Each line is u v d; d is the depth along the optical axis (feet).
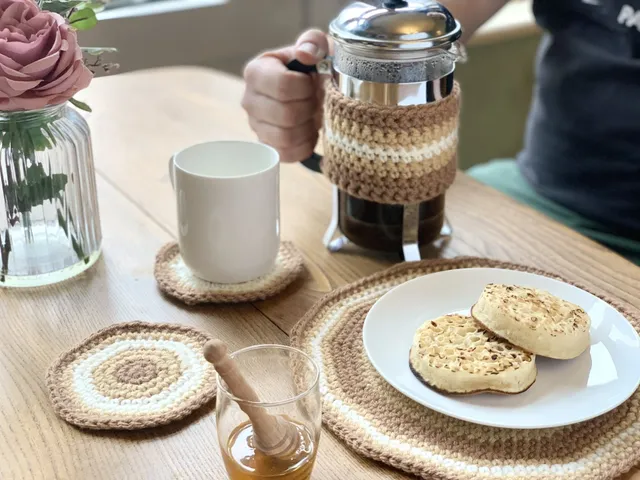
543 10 3.93
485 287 2.18
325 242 2.79
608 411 1.87
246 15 5.59
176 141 3.65
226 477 1.73
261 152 2.60
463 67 6.11
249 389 1.63
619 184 3.79
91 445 1.82
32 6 2.18
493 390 1.89
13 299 2.43
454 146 2.62
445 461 1.76
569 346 1.99
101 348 2.17
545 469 1.73
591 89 3.77
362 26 2.32
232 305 2.42
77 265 2.56
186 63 5.49
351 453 1.82
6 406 1.95
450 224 2.91
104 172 3.34
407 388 1.92
